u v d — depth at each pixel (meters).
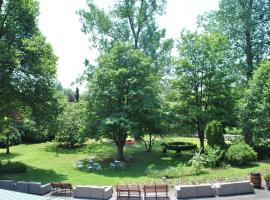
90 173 31.80
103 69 37.03
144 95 36.31
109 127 35.53
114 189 25.50
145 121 36.75
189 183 25.42
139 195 23.05
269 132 33.81
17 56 31.02
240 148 30.64
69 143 49.56
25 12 33.53
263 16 43.25
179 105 37.88
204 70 37.66
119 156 37.44
